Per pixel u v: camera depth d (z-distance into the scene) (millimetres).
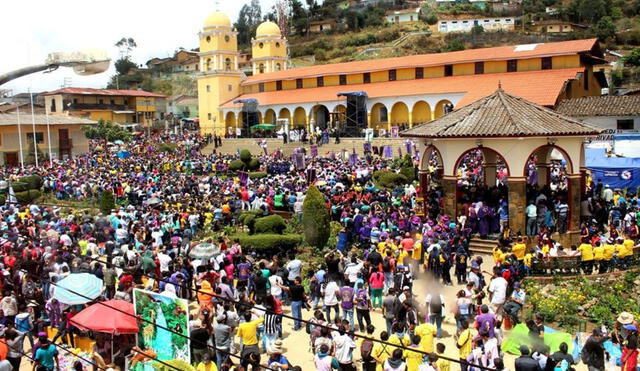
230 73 83688
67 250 20531
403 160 44969
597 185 31969
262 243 25625
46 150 65562
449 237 23484
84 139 70375
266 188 35188
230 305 16312
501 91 29984
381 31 126750
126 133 81125
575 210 26812
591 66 62906
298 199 30844
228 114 82812
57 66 6641
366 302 17000
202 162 53281
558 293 20781
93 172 46531
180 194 36500
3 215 28609
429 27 127375
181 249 23609
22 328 16109
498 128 26453
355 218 26141
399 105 66688
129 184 39094
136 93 99812
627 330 15289
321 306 19328
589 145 41844
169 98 109625
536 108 28750
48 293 19000
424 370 12297
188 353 14227
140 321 14852
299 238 26156
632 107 44812
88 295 15641
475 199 29578
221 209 31250
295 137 65875
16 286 18641
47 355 14250
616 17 117250
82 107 92312
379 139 57562
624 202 28297
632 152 38750
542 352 13289
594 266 22656
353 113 67000
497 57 60656
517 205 26266
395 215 26875
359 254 24328
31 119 64812
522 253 21688
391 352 13062
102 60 6684
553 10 126438
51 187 43156
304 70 77938
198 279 18703
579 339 15781
